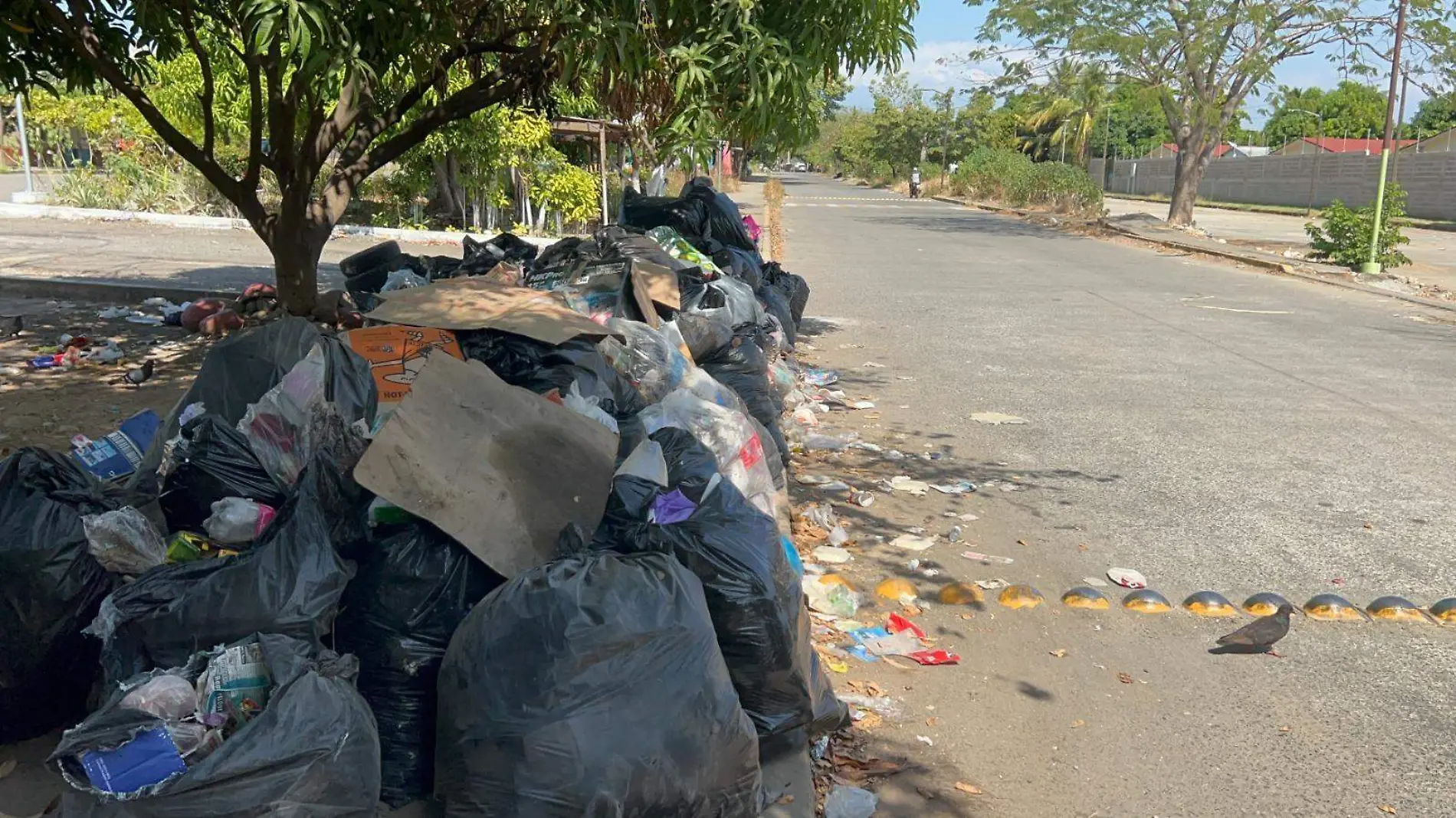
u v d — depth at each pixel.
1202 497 5.69
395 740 2.60
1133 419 7.36
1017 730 3.37
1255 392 8.27
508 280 6.00
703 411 3.86
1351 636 4.09
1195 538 5.09
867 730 3.33
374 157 7.91
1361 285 15.31
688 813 2.41
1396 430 7.18
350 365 3.35
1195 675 3.76
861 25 6.19
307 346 3.83
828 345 9.98
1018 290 14.41
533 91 7.98
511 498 2.79
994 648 3.93
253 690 2.38
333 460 2.82
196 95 13.80
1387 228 17.02
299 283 7.69
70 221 15.85
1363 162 39.44
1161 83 25.09
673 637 2.44
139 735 2.22
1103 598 4.33
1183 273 16.81
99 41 7.15
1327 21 22.72
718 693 2.48
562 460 2.91
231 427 3.26
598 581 2.46
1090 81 25.39
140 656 2.51
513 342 3.90
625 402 4.05
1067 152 68.00
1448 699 3.62
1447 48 21.28
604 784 2.27
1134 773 3.15
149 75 8.14
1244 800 3.03
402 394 3.63
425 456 2.77
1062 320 11.81
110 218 16.17
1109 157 71.50
